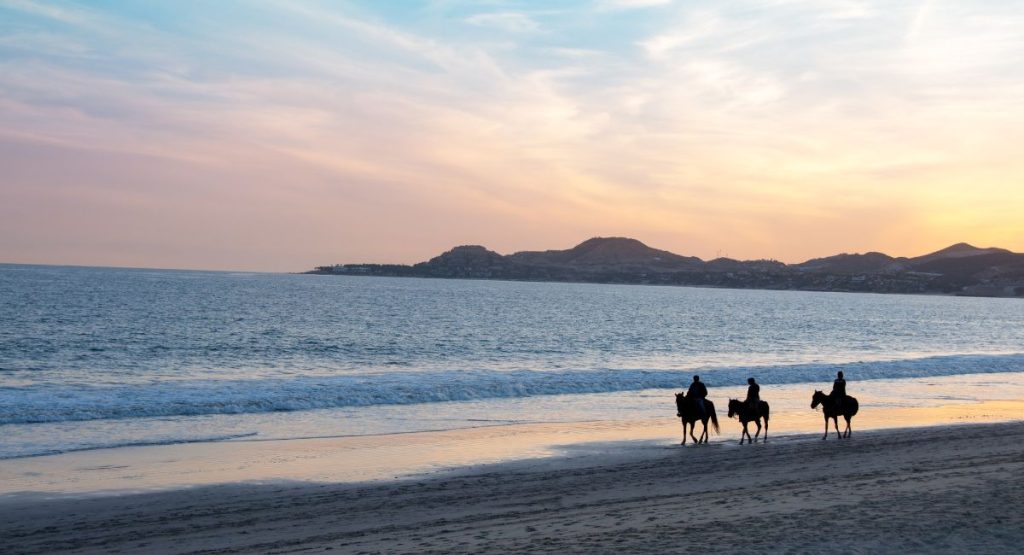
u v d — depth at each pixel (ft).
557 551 36.76
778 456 70.23
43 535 45.91
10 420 87.15
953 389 135.54
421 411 101.71
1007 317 573.33
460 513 49.67
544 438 82.58
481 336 254.47
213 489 58.59
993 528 38.81
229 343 205.67
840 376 83.61
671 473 62.95
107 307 326.85
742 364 180.75
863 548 35.76
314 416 96.27
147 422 89.30
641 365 175.22
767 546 36.45
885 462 64.75
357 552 38.55
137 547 42.91
